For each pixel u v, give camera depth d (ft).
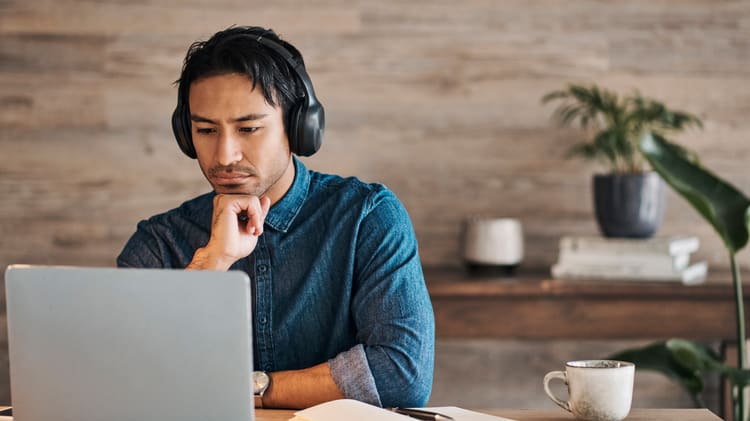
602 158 8.46
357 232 4.70
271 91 4.22
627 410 3.77
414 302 4.53
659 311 7.52
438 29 8.70
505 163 8.74
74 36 8.75
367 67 8.72
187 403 3.26
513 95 8.70
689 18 8.66
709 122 8.70
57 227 8.84
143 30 8.73
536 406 8.94
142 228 5.00
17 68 8.76
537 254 8.78
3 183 8.82
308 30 8.71
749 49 8.64
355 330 4.74
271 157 4.29
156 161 8.80
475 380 8.95
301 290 4.68
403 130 8.75
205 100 4.18
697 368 6.68
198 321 3.22
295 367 4.74
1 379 8.86
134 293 3.25
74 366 3.33
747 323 7.48
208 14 8.71
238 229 4.32
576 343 8.89
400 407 4.24
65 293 3.30
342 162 8.77
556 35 8.67
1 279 8.85
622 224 7.86
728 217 6.73
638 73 8.68
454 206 8.77
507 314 7.57
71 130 8.79
